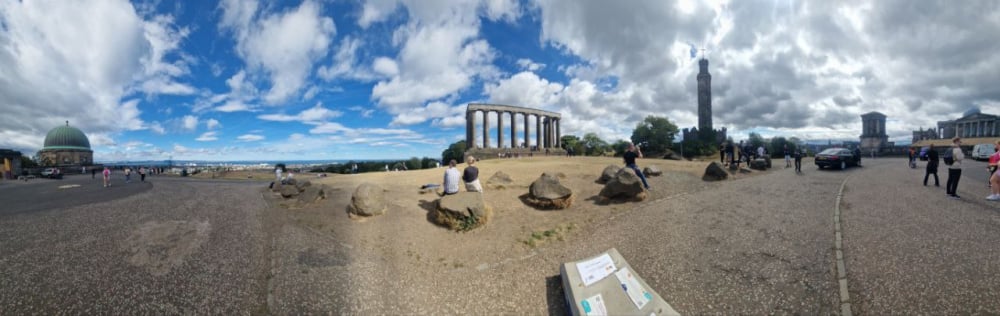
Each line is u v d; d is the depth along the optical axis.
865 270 5.03
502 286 5.24
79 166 62.62
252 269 5.48
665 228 7.66
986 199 9.52
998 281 4.46
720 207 9.47
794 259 5.59
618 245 6.77
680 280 5.09
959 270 4.83
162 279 5.02
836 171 20.08
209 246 6.51
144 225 7.93
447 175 9.27
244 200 11.71
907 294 4.30
